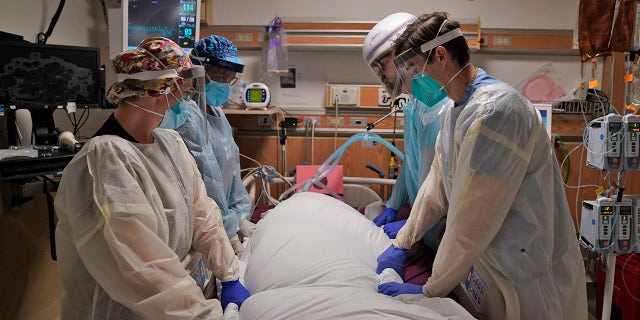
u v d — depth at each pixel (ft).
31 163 5.16
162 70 3.22
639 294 6.98
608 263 6.52
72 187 2.98
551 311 3.75
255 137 9.69
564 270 3.94
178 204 3.52
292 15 9.46
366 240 5.59
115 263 2.93
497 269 3.77
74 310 3.29
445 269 3.80
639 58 6.31
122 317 3.22
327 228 5.32
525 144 3.55
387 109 9.43
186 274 3.23
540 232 3.69
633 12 6.17
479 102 3.66
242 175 9.50
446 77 4.00
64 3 7.75
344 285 4.02
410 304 3.72
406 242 5.19
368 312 3.36
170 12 6.73
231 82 5.68
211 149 5.46
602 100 8.48
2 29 6.62
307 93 9.66
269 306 3.60
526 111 3.62
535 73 9.32
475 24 8.94
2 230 5.94
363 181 8.29
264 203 8.57
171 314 3.02
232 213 5.68
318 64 9.58
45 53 5.75
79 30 8.51
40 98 5.74
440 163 4.77
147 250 2.96
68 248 3.15
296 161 9.71
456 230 3.67
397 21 5.88
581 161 8.72
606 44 6.29
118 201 2.90
